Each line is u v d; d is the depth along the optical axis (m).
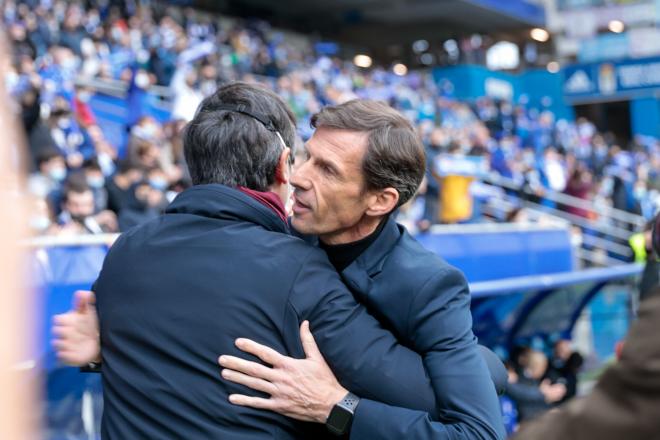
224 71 14.23
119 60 12.32
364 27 27.42
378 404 1.46
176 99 9.44
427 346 1.50
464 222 7.54
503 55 27.20
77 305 1.62
